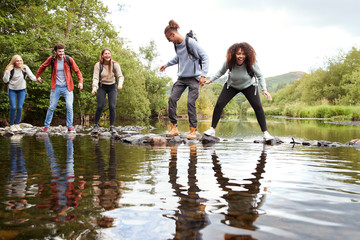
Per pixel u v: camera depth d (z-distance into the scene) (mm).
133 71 19375
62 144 3287
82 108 13461
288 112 29969
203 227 771
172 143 3564
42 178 1433
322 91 28688
